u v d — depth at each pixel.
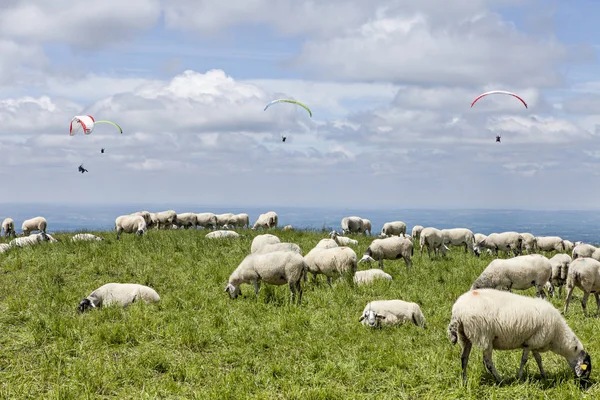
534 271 13.60
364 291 14.14
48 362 9.52
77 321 11.48
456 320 8.49
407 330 11.41
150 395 8.51
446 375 8.79
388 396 8.36
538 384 8.33
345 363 9.44
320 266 15.42
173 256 17.94
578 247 19.06
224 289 14.10
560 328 8.45
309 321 11.70
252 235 24.48
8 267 16.31
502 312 8.30
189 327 11.10
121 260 17.06
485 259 21.44
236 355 10.03
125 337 10.66
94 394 8.56
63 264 16.59
